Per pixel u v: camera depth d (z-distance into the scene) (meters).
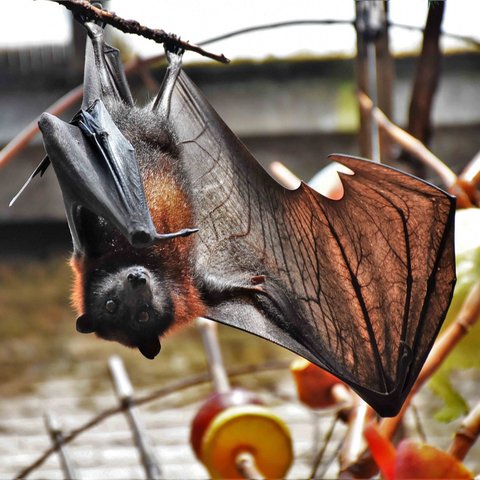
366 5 2.61
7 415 3.23
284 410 3.18
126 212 2.14
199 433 2.49
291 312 2.32
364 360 2.29
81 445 3.07
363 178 2.23
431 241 2.23
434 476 2.24
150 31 2.18
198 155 2.33
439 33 2.59
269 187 2.34
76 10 2.15
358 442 2.41
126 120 2.30
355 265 2.29
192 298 2.31
